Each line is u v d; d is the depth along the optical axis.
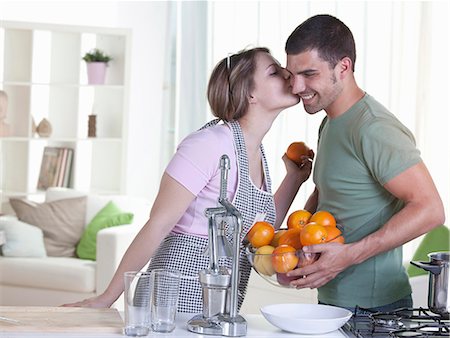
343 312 2.33
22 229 5.80
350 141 2.61
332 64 2.56
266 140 6.17
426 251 4.70
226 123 2.65
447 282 2.40
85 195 6.24
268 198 2.71
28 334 2.16
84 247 5.90
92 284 5.57
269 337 2.21
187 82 7.09
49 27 6.56
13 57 6.75
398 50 5.43
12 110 6.75
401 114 5.43
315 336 2.23
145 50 7.40
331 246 2.34
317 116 5.83
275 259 2.30
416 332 2.26
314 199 2.94
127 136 6.82
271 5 6.26
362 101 2.62
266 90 2.61
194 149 2.54
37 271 5.63
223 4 6.76
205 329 2.21
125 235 5.56
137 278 2.16
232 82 2.62
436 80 5.25
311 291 4.88
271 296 5.09
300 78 2.58
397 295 2.71
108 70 6.94
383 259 2.66
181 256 2.61
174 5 7.28
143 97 7.44
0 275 5.69
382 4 5.49
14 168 6.83
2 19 7.00
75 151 6.91
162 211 2.51
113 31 6.70
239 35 6.56
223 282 2.22
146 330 2.17
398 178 2.48
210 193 2.59
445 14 5.22
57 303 5.62
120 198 6.14
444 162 5.23
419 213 2.44
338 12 5.67
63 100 6.94
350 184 2.64
